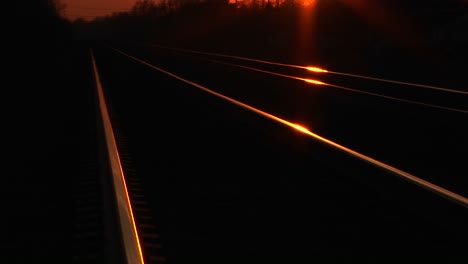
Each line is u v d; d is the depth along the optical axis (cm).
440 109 2114
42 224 947
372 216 943
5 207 1052
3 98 2641
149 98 2878
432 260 748
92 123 2002
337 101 2819
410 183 930
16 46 4194
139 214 955
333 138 1828
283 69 4622
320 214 955
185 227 885
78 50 10200
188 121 2073
